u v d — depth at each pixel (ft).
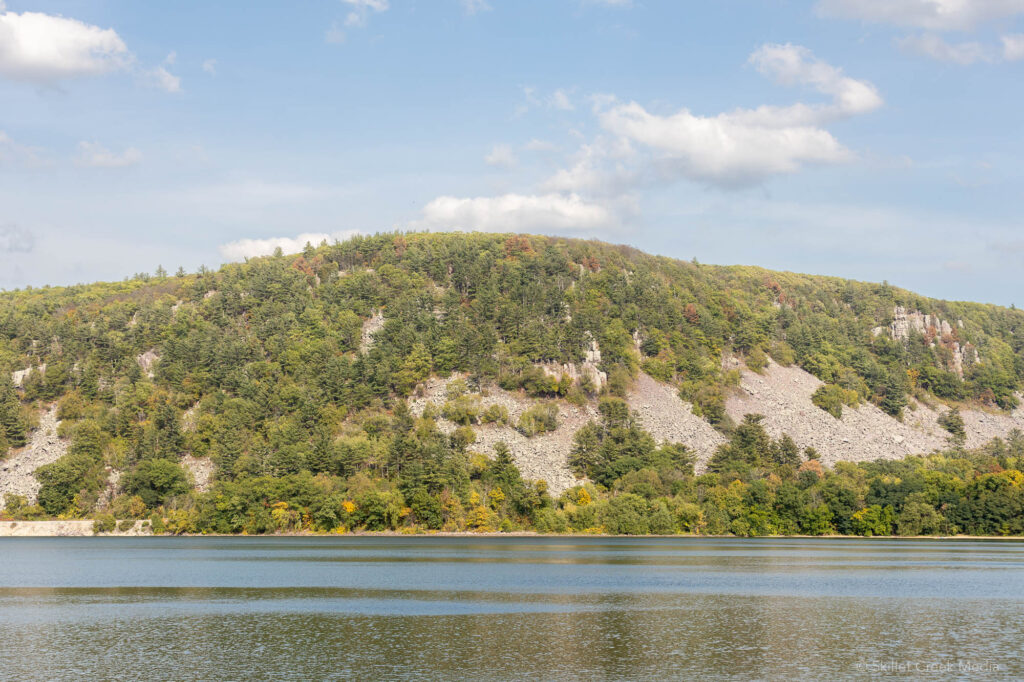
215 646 335.47
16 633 362.12
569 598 460.96
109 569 602.85
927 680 290.76
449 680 286.05
